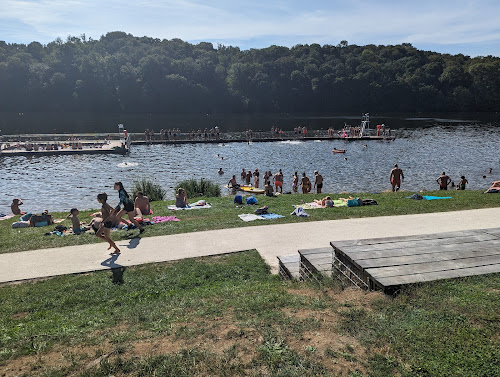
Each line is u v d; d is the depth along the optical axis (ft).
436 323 15.80
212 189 72.43
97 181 98.12
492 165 117.19
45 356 16.69
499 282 18.71
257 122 292.81
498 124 261.24
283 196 64.23
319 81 411.54
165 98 387.55
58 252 33.81
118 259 31.89
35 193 85.81
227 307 20.18
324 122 290.97
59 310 23.73
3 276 28.91
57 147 148.25
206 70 409.69
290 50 515.50
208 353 14.97
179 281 27.55
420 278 18.88
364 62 431.43
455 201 53.52
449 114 368.68
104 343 17.22
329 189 88.99
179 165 120.57
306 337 15.65
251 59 492.54
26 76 376.48
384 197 59.57
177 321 18.81
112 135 182.19
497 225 40.01
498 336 14.75
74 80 378.73
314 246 34.58
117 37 552.82
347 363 13.87
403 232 38.17
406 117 331.16
